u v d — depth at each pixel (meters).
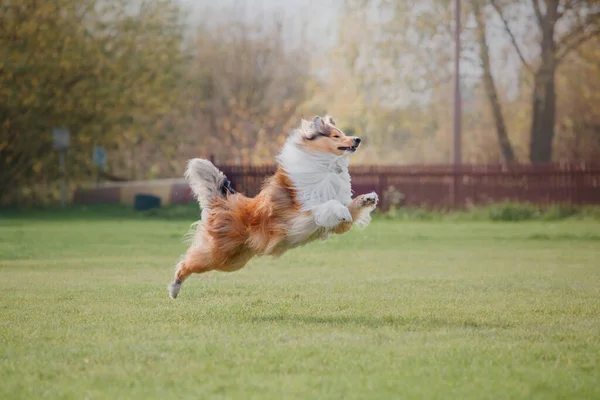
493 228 21.92
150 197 30.36
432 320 7.65
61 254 14.70
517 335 6.90
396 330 7.13
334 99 37.69
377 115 36.31
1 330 7.16
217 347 6.35
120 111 32.56
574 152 38.94
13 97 29.86
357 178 27.41
